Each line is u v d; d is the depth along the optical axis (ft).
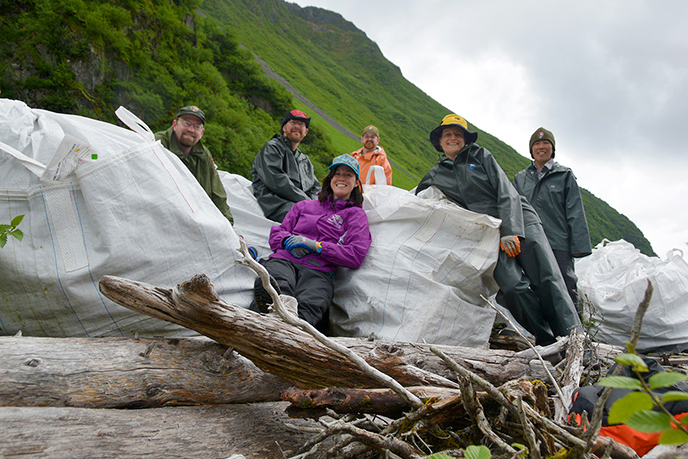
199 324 6.10
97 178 7.96
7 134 8.20
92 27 115.34
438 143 14.28
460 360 8.10
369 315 10.91
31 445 4.35
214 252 9.05
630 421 2.67
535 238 12.02
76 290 7.58
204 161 13.20
